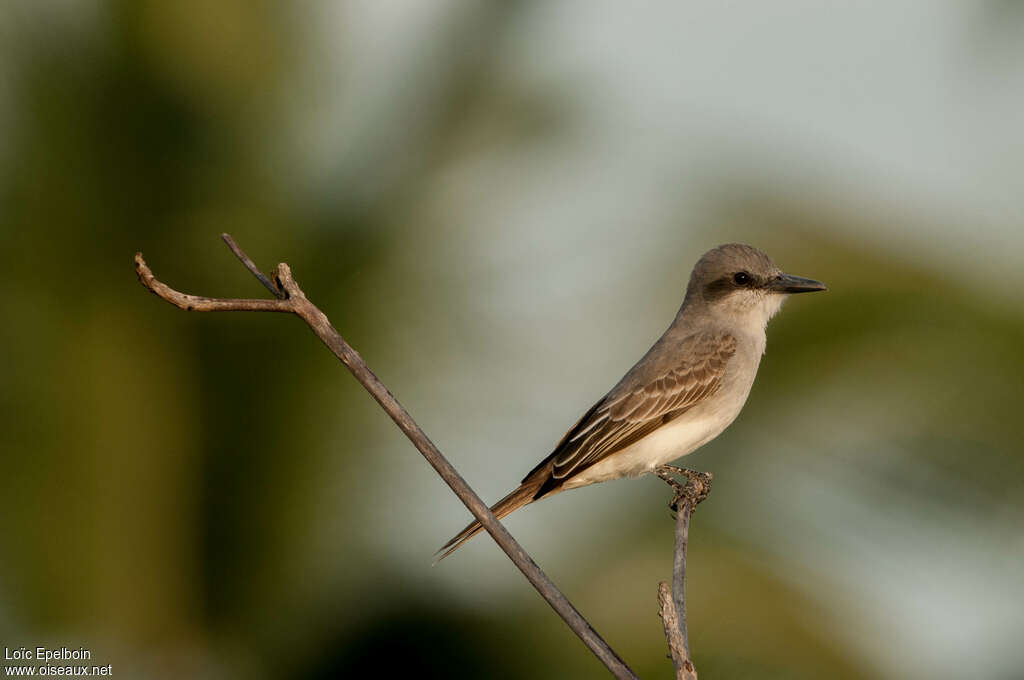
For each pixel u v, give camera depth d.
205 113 11.99
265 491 11.59
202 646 11.58
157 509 11.48
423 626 11.61
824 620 11.56
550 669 11.51
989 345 11.84
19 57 11.75
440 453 6.29
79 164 11.76
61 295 11.60
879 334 11.98
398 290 12.02
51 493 11.30
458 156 12.34
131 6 11.84
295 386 11.70
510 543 6.23
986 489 11.86
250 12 12.15
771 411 12.31
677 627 6.40
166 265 11.86
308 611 11.66
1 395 11.28
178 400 11.56
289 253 11.89
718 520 12.07
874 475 12.13
